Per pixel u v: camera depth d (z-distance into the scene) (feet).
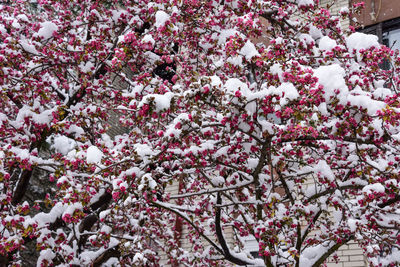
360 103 13.85
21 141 22.24
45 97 22.84
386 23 37.73
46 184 40.81
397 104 13.71
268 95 14.15
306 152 24.62
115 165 16.53
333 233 21.02
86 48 22.06
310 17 22.03
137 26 24.48
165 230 31.37
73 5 26.76
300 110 13.41
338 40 21.63
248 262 22.54
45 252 19.94
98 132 25.91
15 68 25.62
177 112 22.15
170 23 17.13
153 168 21.94
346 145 19.20
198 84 14.39
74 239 23.24
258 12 21.63
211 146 17.76
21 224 17.76
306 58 20.74
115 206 16.60
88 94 24.88
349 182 20.02
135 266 16.29
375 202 19.97
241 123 15.46
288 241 18.62
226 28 22.24
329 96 13.57
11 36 23.71
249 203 20.75
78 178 23.04
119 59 17.94
